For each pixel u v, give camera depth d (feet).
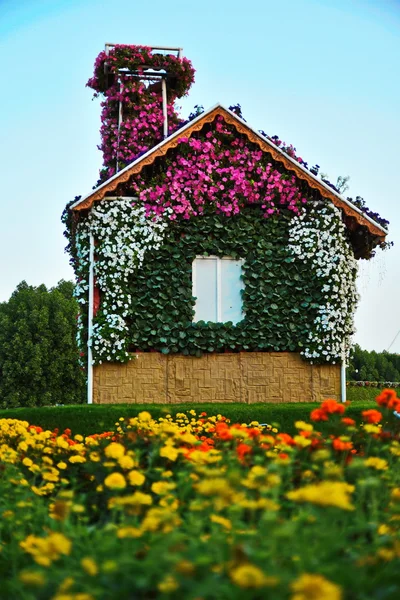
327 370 46.21
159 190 45.78
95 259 45.93
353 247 49.65
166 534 10.04
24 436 21.61
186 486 13.33
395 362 109.40
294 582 7.95
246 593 8.20
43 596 9.88
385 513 11.98
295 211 46.78
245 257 46.68
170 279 45.83
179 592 8.61
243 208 46.91
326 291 46.26
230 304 46.55
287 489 14.70
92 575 9.38
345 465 15.88
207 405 40.32
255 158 46.83
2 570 12.71
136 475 13.08
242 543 9.48
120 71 56.90
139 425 20.51
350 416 37.83
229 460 14.60
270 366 45.65
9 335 138.10
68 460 19.21
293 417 38.73
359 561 9.56
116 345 44.32
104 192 45.29
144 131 57.06
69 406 40.06
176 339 45.19
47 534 12.68
